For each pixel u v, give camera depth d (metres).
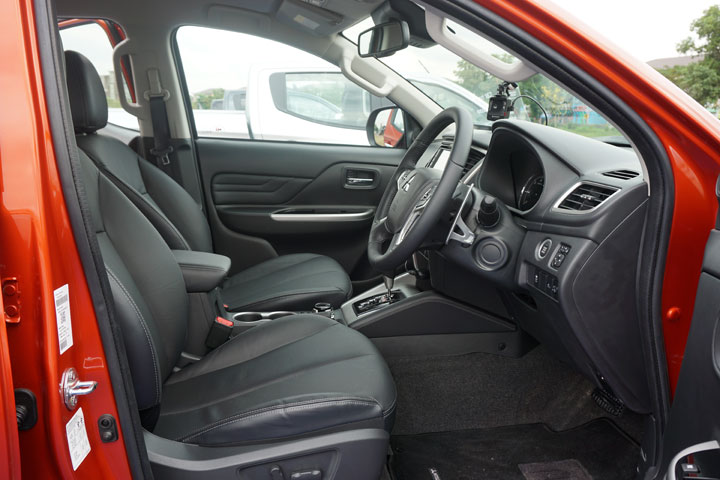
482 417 1.91
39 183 0.71
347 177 2.77
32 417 0.72
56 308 0.73
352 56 2.53
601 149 1.52
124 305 1.08
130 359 1.09
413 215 1.50
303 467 1.18
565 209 1.38
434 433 1.86
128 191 1.91
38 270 0.71
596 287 1.26
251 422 1.17
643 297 1.16
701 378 1.01
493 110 1.79
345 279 2.25
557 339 1.54
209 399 1.32
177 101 2.56
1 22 0.70
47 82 0.73
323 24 2.32
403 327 1.90
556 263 1.31
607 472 1.64
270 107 2.70
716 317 0.98
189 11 2.41
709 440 1.00
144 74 2.50
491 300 1.89
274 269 2.46
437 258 1.84
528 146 1.58
